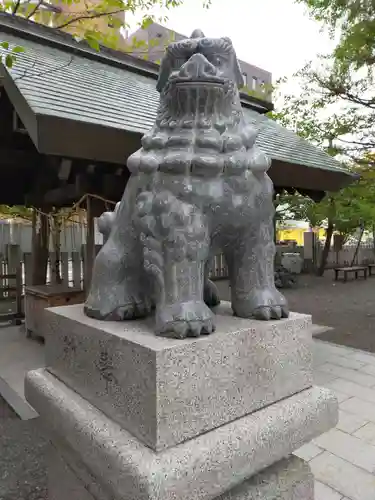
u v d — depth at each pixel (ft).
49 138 7.18
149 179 3.95
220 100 3.94
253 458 3.63
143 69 14.84
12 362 12.17
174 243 3.76
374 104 17.88
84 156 7.67
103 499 3.70
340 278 35.32
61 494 4.56
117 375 3.68
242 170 3.90
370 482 6.32
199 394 3.51
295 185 12.52
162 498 3.01
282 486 4.17
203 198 3.82
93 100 9.29
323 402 4.42
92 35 11.33
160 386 3.24
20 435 8.20
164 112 4.14
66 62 12.01
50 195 14.01
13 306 17.71
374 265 37.91
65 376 4.63
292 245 41.14
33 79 8.88
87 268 11.59
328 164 14.25
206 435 3.52
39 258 16.08
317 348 14.08
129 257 4.28
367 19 14.34
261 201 4.11
